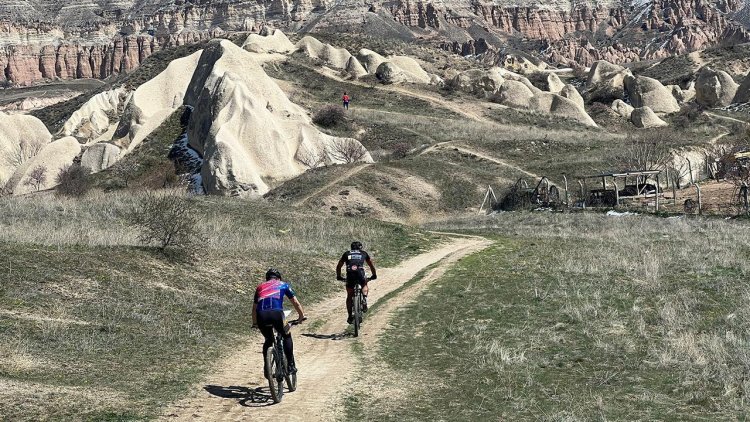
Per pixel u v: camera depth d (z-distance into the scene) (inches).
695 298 767.1
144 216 911.0
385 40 6688.0
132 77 5866.1
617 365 553.6
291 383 480.4
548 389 497.0
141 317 655.8
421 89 4734.3
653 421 433.1
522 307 751.7
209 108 3053.6
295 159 2942.9
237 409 437.4
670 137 3260.3
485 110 4355.3
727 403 465.7
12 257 740.7
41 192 2642.7
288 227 1362.0
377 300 832.3
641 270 934.4
